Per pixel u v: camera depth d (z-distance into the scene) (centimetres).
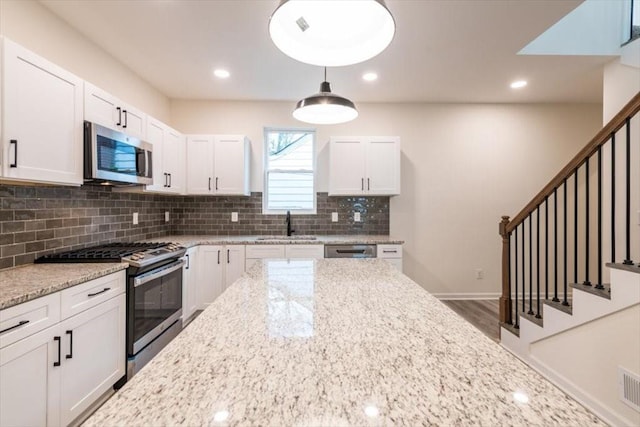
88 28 244
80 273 179
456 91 372
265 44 269
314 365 75
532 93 379
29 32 206
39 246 209
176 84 353
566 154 415
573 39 288
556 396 63
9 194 189
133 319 213
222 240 347
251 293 135
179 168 360
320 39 110
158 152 310
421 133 414
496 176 416
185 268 303
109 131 221
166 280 261
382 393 64
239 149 375
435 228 416
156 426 54
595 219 407
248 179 397
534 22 237
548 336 221
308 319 105
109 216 283
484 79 337
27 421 140
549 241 415
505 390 65
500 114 415
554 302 220
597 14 290
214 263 342
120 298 205
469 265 417
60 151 186
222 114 405
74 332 167
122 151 237
